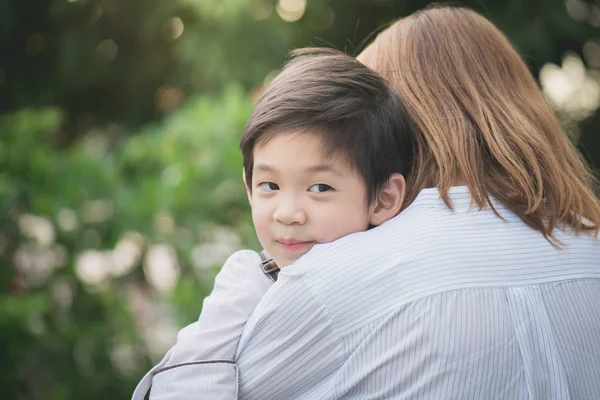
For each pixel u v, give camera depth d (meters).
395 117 1.50
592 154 5.60
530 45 5.03
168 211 3.47
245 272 1.51
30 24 5.68
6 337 3.81
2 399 3.99
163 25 5.27
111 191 3.67
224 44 4.84
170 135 3.79
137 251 3.93
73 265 3.83
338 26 5.50
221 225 3.57
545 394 1.28
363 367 1.28
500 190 1.44
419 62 1.67
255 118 1.43
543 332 1.29
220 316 1.44
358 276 1.31
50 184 3.79
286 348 1.33
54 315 4.04
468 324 1.26
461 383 1.25
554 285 1.34
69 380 4.07
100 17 5.55
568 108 5.64
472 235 1.35
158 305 3.86
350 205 1.42
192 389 1.37
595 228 1.49
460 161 1.46
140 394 1.47
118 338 4.02
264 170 1.41
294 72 1.46
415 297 1.27
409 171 1.55
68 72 5.67
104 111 5.98
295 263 1.37
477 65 1.66
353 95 1.43
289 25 5.10
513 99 1.67
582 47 5.62
